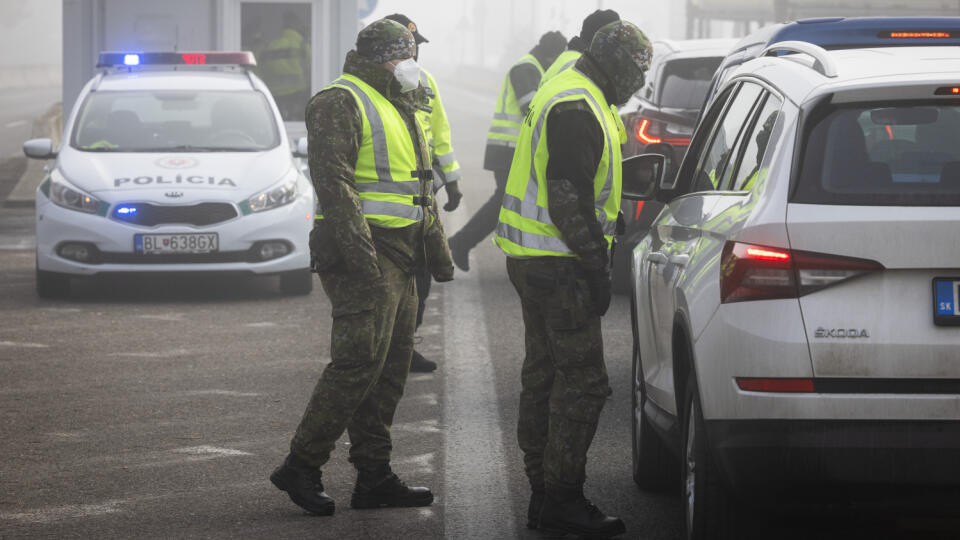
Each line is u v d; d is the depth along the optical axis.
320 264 18.70
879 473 14.18
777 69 17.20
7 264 46.75
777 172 14.95
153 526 18.69
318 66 60.78
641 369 20.50
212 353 31.61
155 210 38.78
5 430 24.31
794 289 14.35
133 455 22.61
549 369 18.73
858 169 14.66
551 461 17.97
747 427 14.46
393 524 18.91
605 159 17.66
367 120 18.77
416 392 27.58
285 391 27.59
